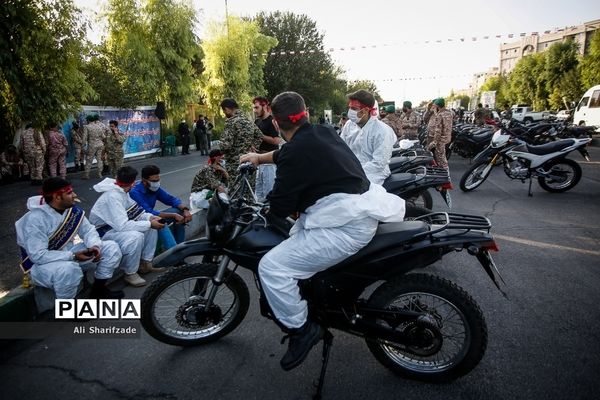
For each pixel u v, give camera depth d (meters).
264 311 2.58
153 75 17.52
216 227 2.55
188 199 7.96
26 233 3.25
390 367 2.53
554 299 3.40
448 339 2.80
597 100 19.92
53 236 3.34
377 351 2.54
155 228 4.13
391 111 10.74
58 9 9.77
